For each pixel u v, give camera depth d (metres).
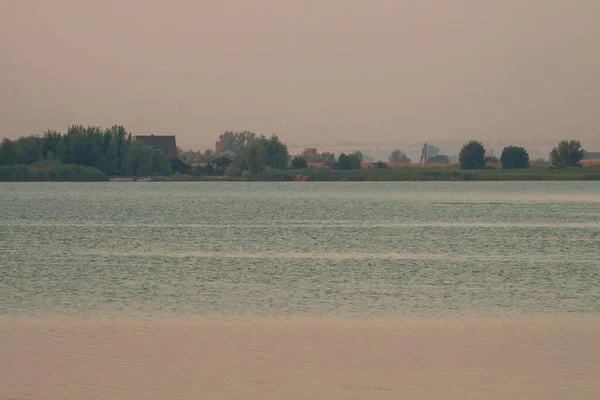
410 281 106.12
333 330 72.25
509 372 57.97
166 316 78.94
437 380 56.00
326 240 171.38
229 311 81.94
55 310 82.25
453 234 187.38
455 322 76.19
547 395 52.72
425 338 68.88
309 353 63.28
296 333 70.81
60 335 69.44
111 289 97.56
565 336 69.56
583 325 74.56
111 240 171.00
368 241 168.88
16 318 77.69
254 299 90.00
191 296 92.00
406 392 53.38
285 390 53.66
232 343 66.69
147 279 107.50
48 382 55.09
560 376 56.88
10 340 67.62
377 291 96.38
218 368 58.78
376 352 63.94
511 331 71.81
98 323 75.19
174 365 59.47
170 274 113.25
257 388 54.22
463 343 66.94
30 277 109.31
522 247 156.25
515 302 88.12
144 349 64.50
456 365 59.88
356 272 115.88
